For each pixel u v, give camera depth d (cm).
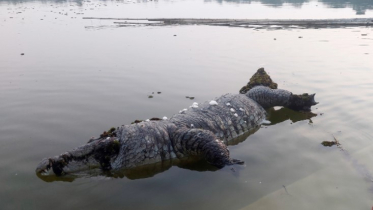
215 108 711
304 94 810
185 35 1744
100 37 1711
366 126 685
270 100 817
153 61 1209
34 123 718
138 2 4088
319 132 679
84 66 1155
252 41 1561
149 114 750
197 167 585
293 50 1364
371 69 1075
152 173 567
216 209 457
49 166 548
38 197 492
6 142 639
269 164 566
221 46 1454
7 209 463
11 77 1037
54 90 920
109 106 802
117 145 577
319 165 557
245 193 490
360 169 538
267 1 3941
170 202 477
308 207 453
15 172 551
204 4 3688
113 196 496
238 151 619
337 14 2511
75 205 474
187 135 612
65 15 2736
